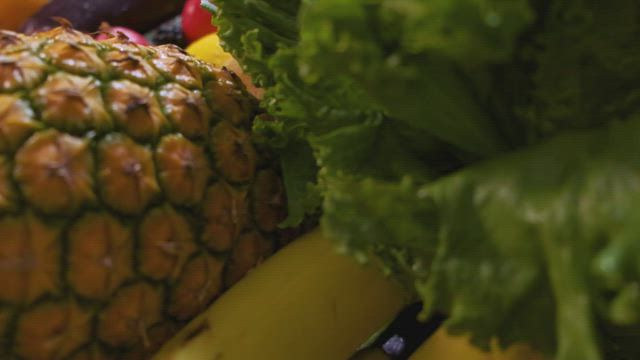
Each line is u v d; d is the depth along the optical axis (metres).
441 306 0.26
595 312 0.24
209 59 0.44
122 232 0.29
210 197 0.32
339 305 0.33
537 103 0.26
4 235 0.28
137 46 0.34
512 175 0.25
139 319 0.31
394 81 0.24
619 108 0.26
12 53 0.31
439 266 0.25
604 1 0.25
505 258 0.25
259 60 0.33
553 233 0.24
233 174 0.33
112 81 0.31
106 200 0.29
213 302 0.33
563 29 0.25
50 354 0.29
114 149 0.29
